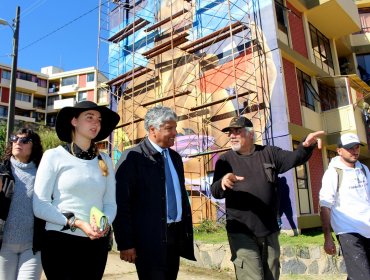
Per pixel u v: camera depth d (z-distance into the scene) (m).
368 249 3.69
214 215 11.73
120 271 6.81
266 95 11.25
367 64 18.41
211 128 12.57
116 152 16.05
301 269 6.90
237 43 12.35
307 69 12.72
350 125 12.35
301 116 11.71
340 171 3.87
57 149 2.73
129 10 17.39
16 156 3.26
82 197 2.66
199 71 13.47
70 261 2.52
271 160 3.73
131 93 16.16
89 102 2.88
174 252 3.24
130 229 3.02
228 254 7.27
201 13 13.93
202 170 12.45
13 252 3.00
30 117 45.50
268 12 11.70
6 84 43.09
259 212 3.53
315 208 11.18
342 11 13.58
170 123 3.33
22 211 3.06
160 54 15.20
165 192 3.23
